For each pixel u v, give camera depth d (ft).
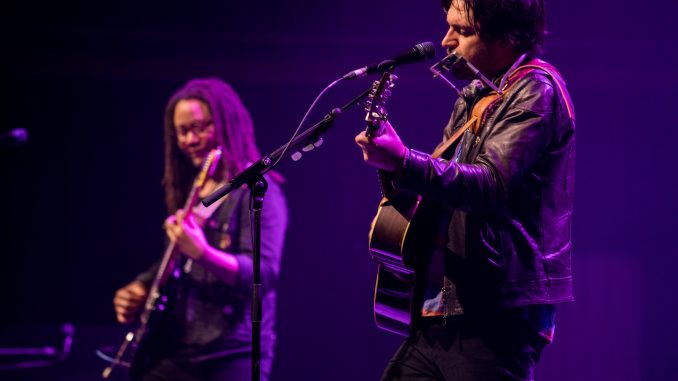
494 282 7.30
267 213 12.03
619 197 24.59
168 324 11.53
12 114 25.08
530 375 7.47
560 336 24.39
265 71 23.15
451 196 6.85
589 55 22.44
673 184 24.32
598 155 24.56
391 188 7.93
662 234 24.43
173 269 11.63
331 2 22.13
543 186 7.41
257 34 22.43
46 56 22.79
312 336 24.77
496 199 6.91
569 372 24.25
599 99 24.35
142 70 23.08
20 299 25.34
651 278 24.38
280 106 24.64
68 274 25.48
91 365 19.25
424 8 21.89
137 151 25.53
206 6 22.24
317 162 25.03
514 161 6.98
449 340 7.54
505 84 7.64
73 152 25.41
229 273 11.26
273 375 24.59
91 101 25.31
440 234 7.61
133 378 11.66
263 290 11.61
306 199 25.05
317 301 24.91
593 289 24.50
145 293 12.61
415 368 7.84
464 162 7.65
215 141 12.67
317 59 22.88
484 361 7.36
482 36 7.74
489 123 7.47
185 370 11.36
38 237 25.44
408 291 7.95
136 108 25.43
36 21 22.15
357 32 22.30
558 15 21.61
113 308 25.45
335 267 25.02
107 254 25.55
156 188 25.59
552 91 7.36
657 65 22.48
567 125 7.47
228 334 11.38
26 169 25.38
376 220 8.10
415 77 23.27
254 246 8.18
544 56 22.47
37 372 18.71
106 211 25.57
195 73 23.12
